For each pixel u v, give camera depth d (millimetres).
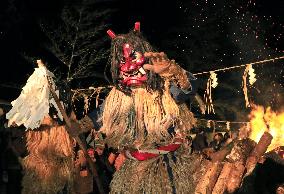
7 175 6387
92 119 3480
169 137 3219
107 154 6883
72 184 5676
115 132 3277
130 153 3258
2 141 6387
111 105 3295
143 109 3209
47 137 5309
